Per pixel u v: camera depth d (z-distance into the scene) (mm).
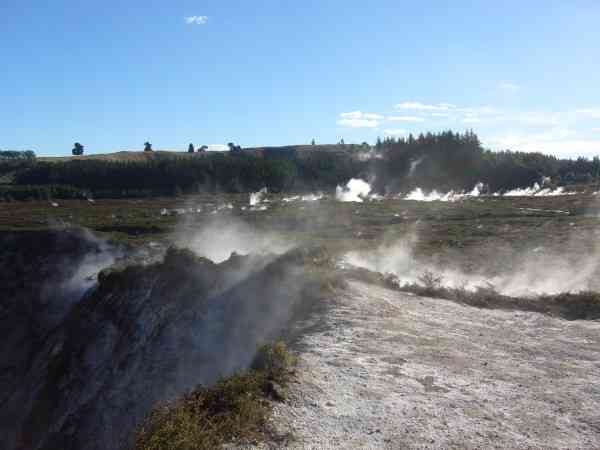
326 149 168000
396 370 11000
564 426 8750
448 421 8742
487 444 8016
